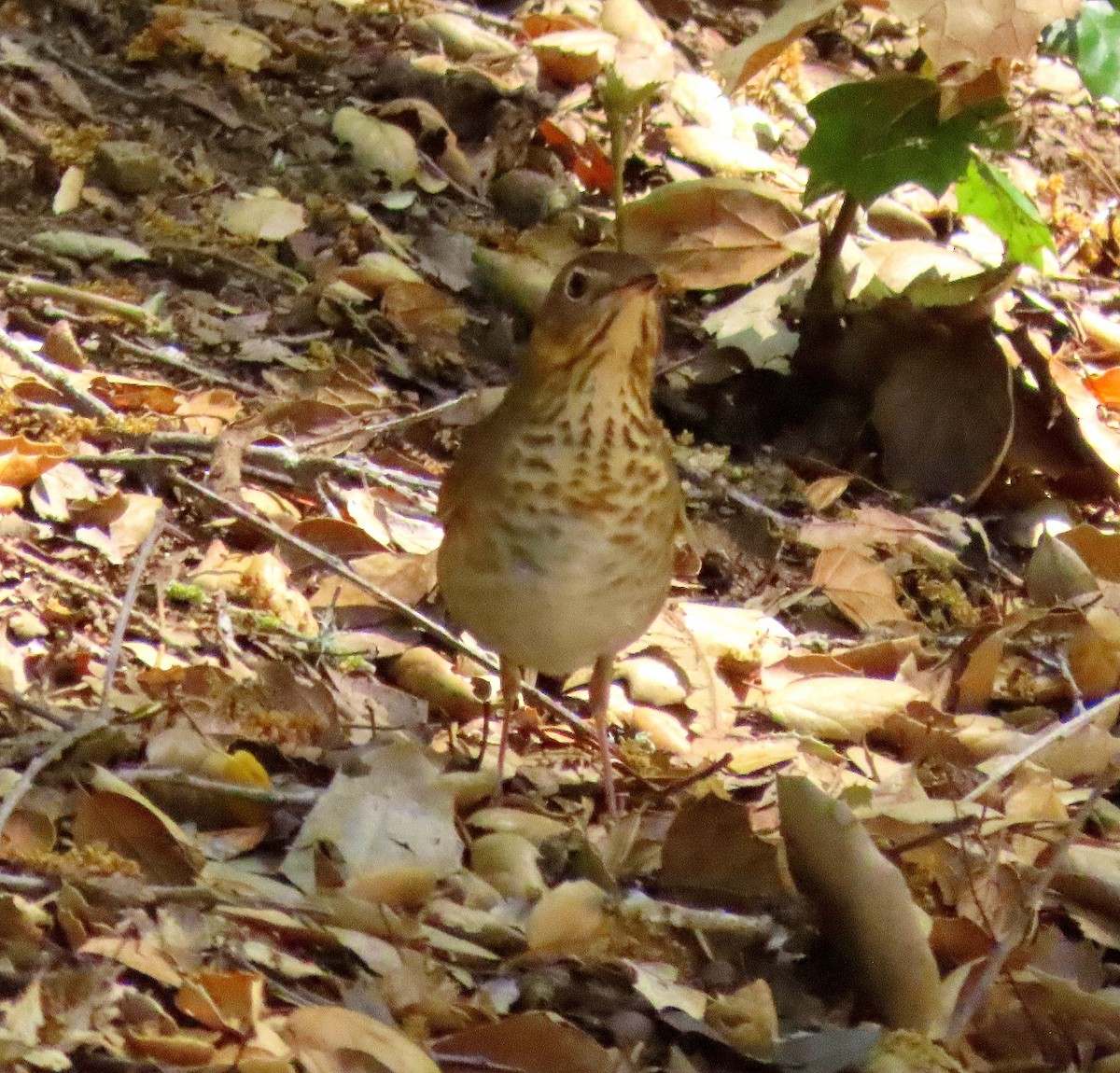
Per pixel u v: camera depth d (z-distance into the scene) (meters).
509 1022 6.51
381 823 7.50
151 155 12.88
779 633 10.66
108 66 14.16
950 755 9.71
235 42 14.56
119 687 8.46
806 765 9.44
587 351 7.69
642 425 7.97
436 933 7.09
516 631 8.30
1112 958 8.21
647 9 16.95
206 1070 5.99
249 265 12.56
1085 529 11.52
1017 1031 7.34
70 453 10.06
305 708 8.66
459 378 12.29
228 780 7.79
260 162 13.60
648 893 7.86
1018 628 10.75
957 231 15.31
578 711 9.70
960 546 12.12
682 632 10.25
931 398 12.55
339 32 15.37
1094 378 13.57
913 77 11.91
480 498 8.09
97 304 11.54
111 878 6.78
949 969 7.67
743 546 11.56
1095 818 9.19
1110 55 12.34
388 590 10.05
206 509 10.12
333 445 11.05
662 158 14.95
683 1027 6.84
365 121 14.01
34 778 7.38
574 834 8.05
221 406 10.95
